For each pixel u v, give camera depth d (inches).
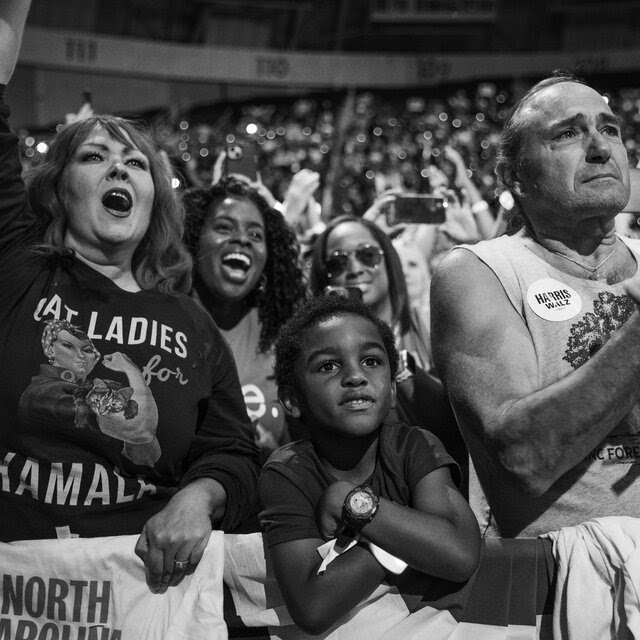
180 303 75.9
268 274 115.3
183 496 66.8
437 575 58.5
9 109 71.2
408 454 63.4
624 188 67.6
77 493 67.1
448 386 67.0
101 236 73.8
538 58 649.6
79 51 607.8
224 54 655.8
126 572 63.6
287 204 149.6
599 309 67.0
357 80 670.5
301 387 62.9
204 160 360.2
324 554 58.4
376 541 57.5
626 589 58.7
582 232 69.2
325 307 64.7
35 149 89.8
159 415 69.4
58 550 64.1
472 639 61.4
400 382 94.0
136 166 76.9
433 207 137.1
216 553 63.6
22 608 64.2
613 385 60.7
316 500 62.1
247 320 114.0
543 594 62.1
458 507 60.7
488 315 66.4
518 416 61.9
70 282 71.5
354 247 116.3
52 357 68.0
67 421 67.0
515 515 66.2
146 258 78.7
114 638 62.7
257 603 63.1
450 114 592.7
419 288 146.9
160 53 637.9
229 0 658.8
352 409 61.0
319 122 593.3
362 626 61.1
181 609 62.2
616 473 64.6
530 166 69.0
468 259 69.1
